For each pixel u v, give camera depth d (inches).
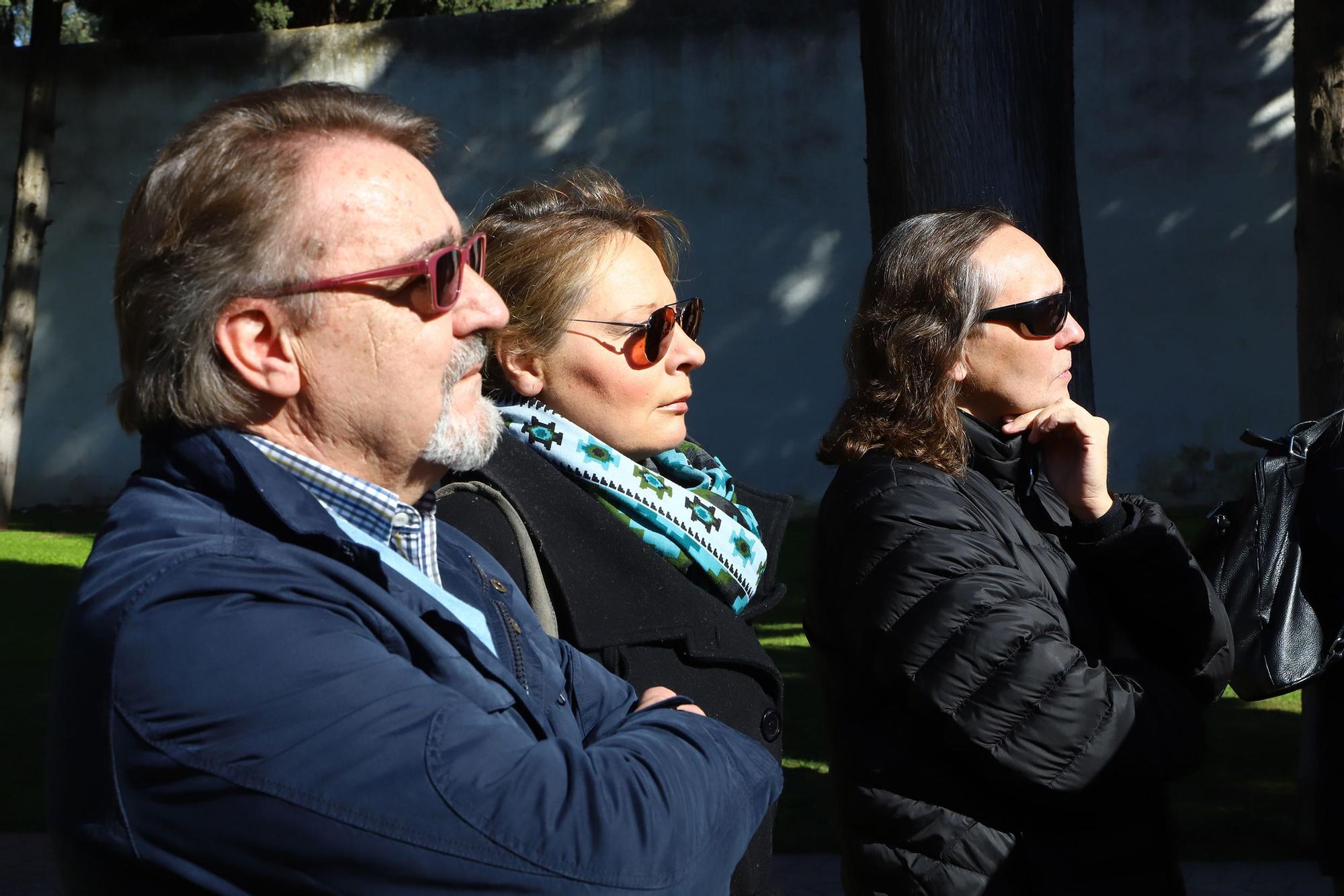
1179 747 133.6
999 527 144.6
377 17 1176.8
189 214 81.6
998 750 129.3
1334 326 320.2
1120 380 940.0
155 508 79.8
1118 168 935.0
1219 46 917.2
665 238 147.0
